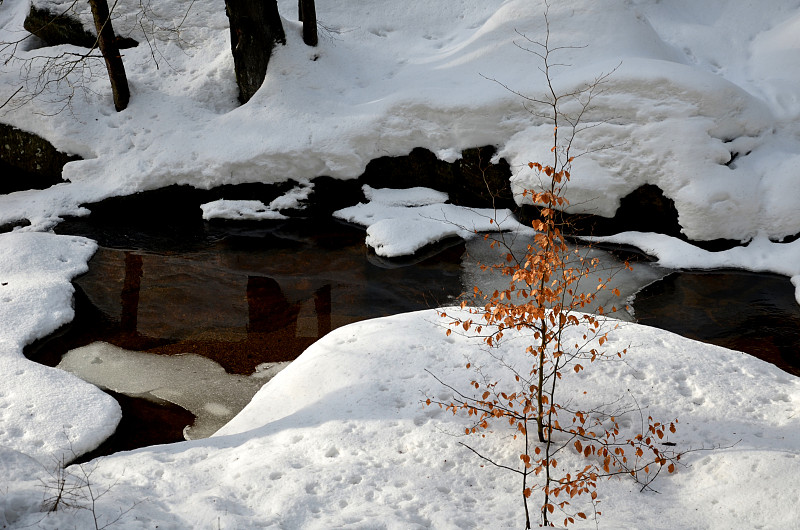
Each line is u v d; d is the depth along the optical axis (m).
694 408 5.55
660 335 6.57
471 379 6.04
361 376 6.26
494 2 14.41
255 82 12.99
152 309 9.26
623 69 10.88
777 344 8.04
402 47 14.00
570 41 12.16
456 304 9.16
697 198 10.09
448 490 4.85
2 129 13.08
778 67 12.29
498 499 4.72
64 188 12.35
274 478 4.97
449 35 14.16
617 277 9.74
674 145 10.37
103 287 9.84
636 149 10.58
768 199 10.12
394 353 6.52
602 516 4.48
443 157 11.75
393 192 12.20
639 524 4.38
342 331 7.17
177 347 8.34
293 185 12.25
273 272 10.30
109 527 4.04
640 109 10.64
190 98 13.23
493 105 11.41
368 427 5.56
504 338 6.59
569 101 11.04
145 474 5.11
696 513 4.50
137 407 7.23
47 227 11.61
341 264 10.49
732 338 8.20
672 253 10.11
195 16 14.47
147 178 12.17
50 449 6.33
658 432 4.93
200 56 13.98
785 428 5.22
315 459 5.23
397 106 11.96
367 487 4.85
